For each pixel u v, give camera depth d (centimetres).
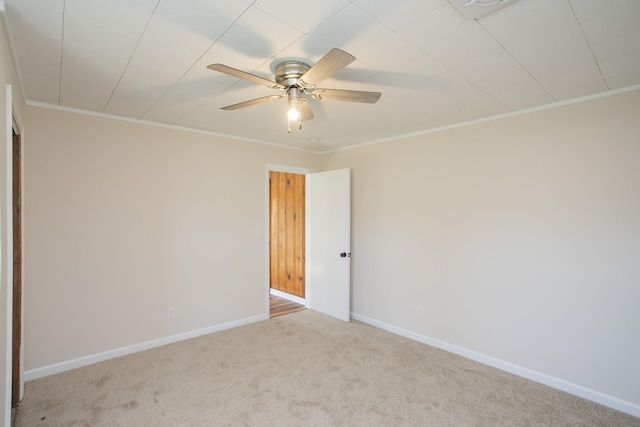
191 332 358
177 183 347
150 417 219
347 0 137
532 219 275
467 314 316
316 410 229
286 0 138
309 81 178
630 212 230
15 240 234
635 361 228
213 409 229
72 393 247
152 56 189
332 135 379
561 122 260
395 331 379
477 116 300
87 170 294
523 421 219
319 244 461
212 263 374
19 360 234
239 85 232
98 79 221
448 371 287
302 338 360
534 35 164
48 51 183
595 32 161
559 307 261
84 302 292
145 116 309
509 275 288
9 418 171
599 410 232
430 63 196
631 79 218
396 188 381
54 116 277
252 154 408
